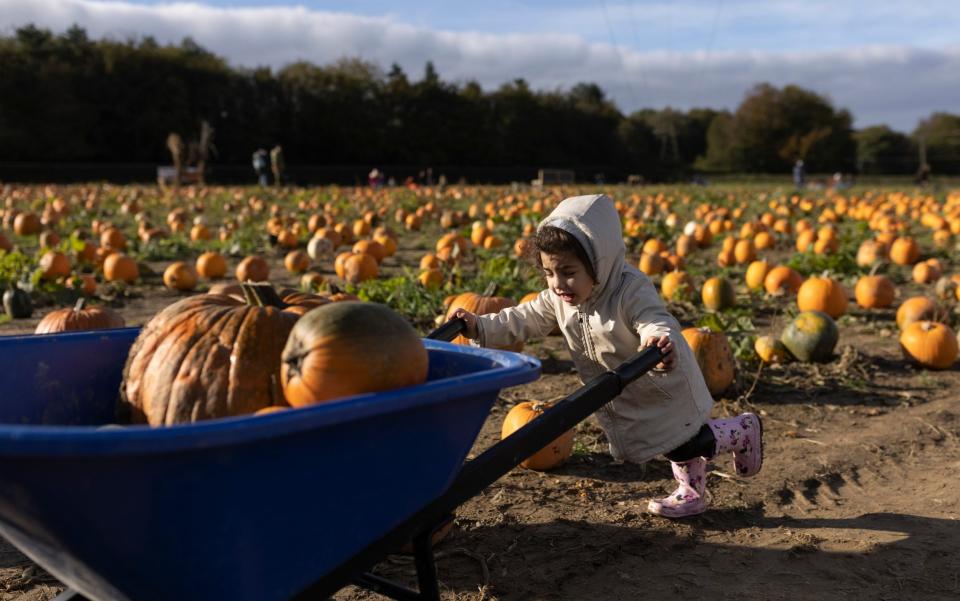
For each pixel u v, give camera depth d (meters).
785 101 106.69
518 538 3.86
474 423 2.57
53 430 1.76
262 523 2.16
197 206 24.23
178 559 2.11
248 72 78.56
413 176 70.19
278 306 3.08
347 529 2.37
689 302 9.18
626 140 101.19
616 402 3.79
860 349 7.40
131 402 2.89
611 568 3.56
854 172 105.31
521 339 3.87
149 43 75.94
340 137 79.69
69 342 3.09
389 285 8.99
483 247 14.42
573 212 3.37
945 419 5.48
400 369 2.39
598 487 4.47
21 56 67.88
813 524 3.97
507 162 87.31
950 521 3.98
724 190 44.22
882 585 3.39
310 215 21.70
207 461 1.96
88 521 1.98
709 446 3.75
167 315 3.00
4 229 18.36
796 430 5.27
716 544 3.78
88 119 67.31
